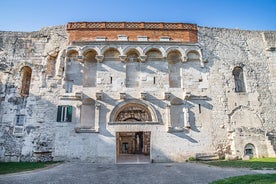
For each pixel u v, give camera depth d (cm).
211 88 2338
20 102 2231
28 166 1805
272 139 2266
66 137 2114
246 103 2345
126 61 2383
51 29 2473
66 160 2062
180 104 2302
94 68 2395
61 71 2319
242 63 2481
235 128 2244
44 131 2145
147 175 1405
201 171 1498
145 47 2370
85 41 2356
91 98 2230
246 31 2636
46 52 2392
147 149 3312
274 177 1200
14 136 2142
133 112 3219
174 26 2488
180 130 2178
